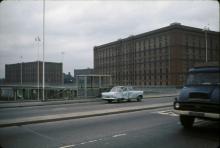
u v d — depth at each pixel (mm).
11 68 88438
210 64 11398
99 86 35000
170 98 34281
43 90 32281
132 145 8461
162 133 10289
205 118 10219
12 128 11586
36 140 9227
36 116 14711
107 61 118938
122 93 27672
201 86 10625
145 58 95625
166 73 85875
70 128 11469
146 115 15609
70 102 28344
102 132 10555
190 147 8180
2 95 32469
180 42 83250
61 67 111062
